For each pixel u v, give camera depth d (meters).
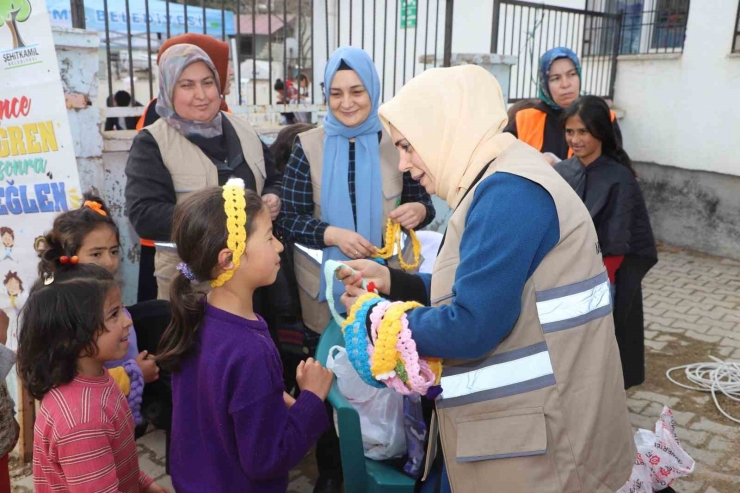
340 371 2.02
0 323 2.16
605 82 7.07
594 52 7.11
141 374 2.07
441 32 7.49
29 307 1.60
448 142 1.50
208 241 1.43
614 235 2.70
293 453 1.48
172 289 1.49
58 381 1.59
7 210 2.49
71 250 2.06
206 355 1.46
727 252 6.30
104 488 1.56
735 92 5.93
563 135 3.85
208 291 1.55
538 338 1.37
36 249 2.24
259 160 2.77
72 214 2.11
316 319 2.67
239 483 1.48
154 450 2.95
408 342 1.35
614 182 2.74
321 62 8.62
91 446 1.55
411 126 1.52
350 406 1.79
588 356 1.40
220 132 2.67
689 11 6.21
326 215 2.62
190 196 1.50
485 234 1.31
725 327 4.60
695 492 2.70
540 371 1.37
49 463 1.59
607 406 1.42
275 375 1.50
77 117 2.85
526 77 7.24
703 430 3.21
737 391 3.53
